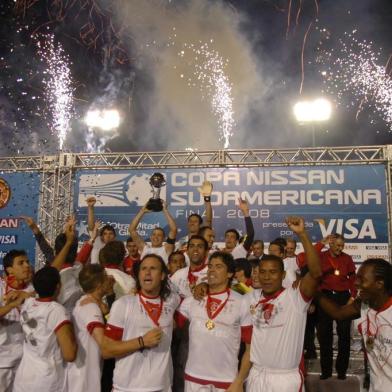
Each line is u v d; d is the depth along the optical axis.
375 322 3.21
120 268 5.15
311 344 6.71
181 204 9.34
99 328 3.83
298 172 9.16
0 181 9.76
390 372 3.11
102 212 9.52
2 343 4.12
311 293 3.69
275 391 3.62
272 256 3.87
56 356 3.82
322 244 5.32
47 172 9.73
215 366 3.83
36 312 3.82
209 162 9.57
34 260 9.52
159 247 6.66
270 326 3.73
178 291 4.57
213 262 4.04
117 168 9.59
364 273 3.23
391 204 8.88
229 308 3.92
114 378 3.79
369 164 9.03
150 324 3.84
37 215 9.60
